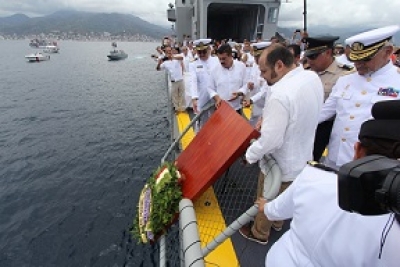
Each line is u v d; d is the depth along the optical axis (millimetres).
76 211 7668
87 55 84688
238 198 2938
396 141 811
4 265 6000
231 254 2410
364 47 2211
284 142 2086
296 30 8703
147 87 27766
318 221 939
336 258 875
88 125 15516
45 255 6176
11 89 26953
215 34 18438
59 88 27391
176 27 17312
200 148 2854
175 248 4672
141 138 13219
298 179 1118
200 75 4891
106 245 6309
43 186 9117
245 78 4500
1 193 8789
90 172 9953
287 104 1903
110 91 25641
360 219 821
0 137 13977
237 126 2514
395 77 2305
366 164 651
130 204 7910
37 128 15312
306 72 2092
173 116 7137
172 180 2617
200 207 2855
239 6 13328
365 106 2396
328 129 3010
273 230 2691
